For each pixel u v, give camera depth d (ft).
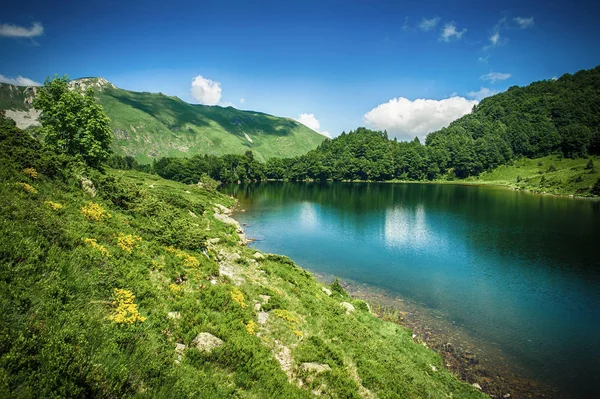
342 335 65.67
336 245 185.78
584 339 90.12
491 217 268.41
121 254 54.54
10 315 27.89
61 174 72.90
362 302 98.07
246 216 264.52
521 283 132.05
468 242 193.67
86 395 25.09
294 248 177.78
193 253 74.95
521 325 97.66
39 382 23.17
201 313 49.08
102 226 59.98
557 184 446.19
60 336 28.07
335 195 437.99
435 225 239.50
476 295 119.85
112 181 87.35
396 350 70.74
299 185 611.88
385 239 200.54
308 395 41.86
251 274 85.92
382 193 466.70
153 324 41.27
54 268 38.14
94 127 148.56
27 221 43.75
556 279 136.26
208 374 36.78
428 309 107.24
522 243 190.90
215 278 69.15
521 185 509.35
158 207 95.40
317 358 52.60
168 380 31.35
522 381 71.31
